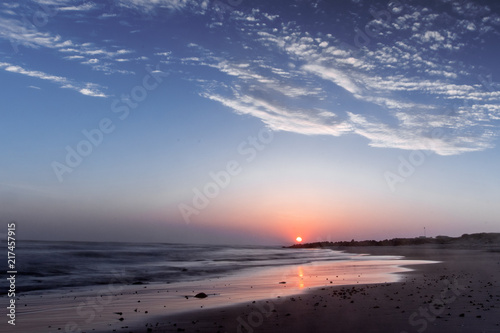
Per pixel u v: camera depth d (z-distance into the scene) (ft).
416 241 453.17
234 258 183.83
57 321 36.78
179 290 61.62
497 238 346.95
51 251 140.05
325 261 160.56
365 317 35.35
